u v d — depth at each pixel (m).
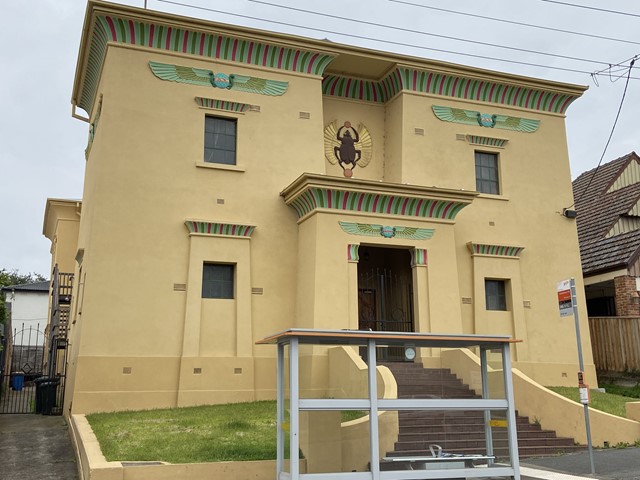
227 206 19.81
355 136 23.00
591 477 12.06
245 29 20.28
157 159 19.28
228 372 18.67
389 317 22.31
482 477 10.81
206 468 11.34
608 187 31.25
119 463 10.96
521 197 23.50
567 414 15.49
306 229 19.86
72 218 28.55
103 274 18.08
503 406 11.19
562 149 24.61
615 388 22.61
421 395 12.23
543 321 22.66
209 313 18.97
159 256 18.77
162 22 19.52
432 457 10.91
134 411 17.28
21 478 12.43
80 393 17.23
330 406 10.31
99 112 20.06
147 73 19.61
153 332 18.28
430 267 20.27
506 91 23.92
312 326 18.55
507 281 22.61
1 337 25.14
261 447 12.76
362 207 19.77
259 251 19.91
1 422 19.06
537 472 12.63
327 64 21.70
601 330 24.56
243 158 20.27
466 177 22.80
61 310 27.48
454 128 23.00
